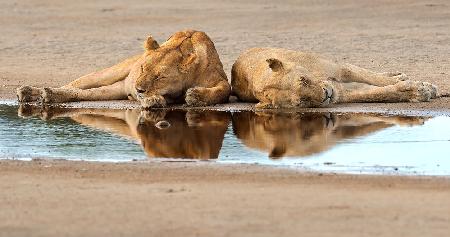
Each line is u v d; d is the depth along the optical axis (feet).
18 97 58.13
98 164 39.32
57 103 57.57
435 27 88.38
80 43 84.74
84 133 47.47
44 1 111.14
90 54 78.84
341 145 43.73
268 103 54.08
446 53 74.74
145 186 35.29
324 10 100.48
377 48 78.18
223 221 30.58
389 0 104.27
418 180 36.14
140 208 32.17
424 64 69.97
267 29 90.17
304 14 98.48
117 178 36.70
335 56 75.05
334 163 39.73
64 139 45.85
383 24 90.94
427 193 34.04
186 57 56.54
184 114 53.31
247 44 81.82
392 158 40.68
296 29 89.71
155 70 55.62
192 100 55.31
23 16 101.35
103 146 44.09
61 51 80.48
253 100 56.54
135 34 89.61
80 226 30.19
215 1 108.37
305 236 29.01
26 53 79.56
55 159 40.63
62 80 66.59
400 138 45.09
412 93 54.65
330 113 52.19
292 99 53.52
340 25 91.20
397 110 52.54
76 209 32.12
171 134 47.16
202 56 56.75
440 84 61.26
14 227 30.17
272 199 33.19
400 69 68.03
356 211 31.63
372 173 37.60
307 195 33.76
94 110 55.01
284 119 50.80
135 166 38.83
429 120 49.70
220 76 56.95
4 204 32.86
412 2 102.63
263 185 35.40
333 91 53.72
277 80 53.72
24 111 54.65
